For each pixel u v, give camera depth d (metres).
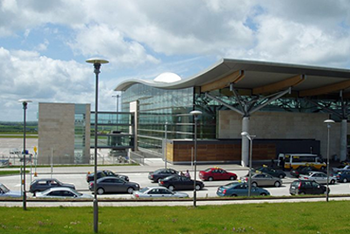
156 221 14.19
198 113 20.95
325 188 28.56
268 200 23.20
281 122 55.47
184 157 47.75
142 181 33.84
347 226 13.98
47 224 12.88
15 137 133.88
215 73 41.56
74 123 54.06
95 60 12.04
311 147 53.06
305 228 13.55
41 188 24.31
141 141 71.38
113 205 19.28
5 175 35.47
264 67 38.91
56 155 53.09
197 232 12.28
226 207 19.14
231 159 49.88
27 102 18.06
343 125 54.09
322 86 51.62
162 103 60.22
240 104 45.81
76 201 20.11
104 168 42.19
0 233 11.20
